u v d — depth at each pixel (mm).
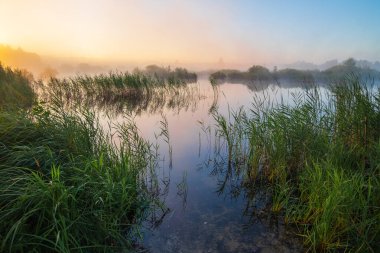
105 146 5688
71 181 4035
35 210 2947
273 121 6184
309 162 5293
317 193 4105
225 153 7605
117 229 3916
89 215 3602
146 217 4508
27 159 4129
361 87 6266
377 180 4109
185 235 4109
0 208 3061
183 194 5371
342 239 3680
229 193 5438
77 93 18031
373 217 3512
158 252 3730
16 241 2859
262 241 3965
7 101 11047
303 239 3965
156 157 7039
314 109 6801
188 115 13250
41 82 18875
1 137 4684
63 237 2916
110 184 4000
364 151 5156
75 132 5586
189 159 7191
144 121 11820
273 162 5793
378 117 5695
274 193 5359
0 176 3570
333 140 5902
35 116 5602
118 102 17094
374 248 3416
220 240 4000
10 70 16828
